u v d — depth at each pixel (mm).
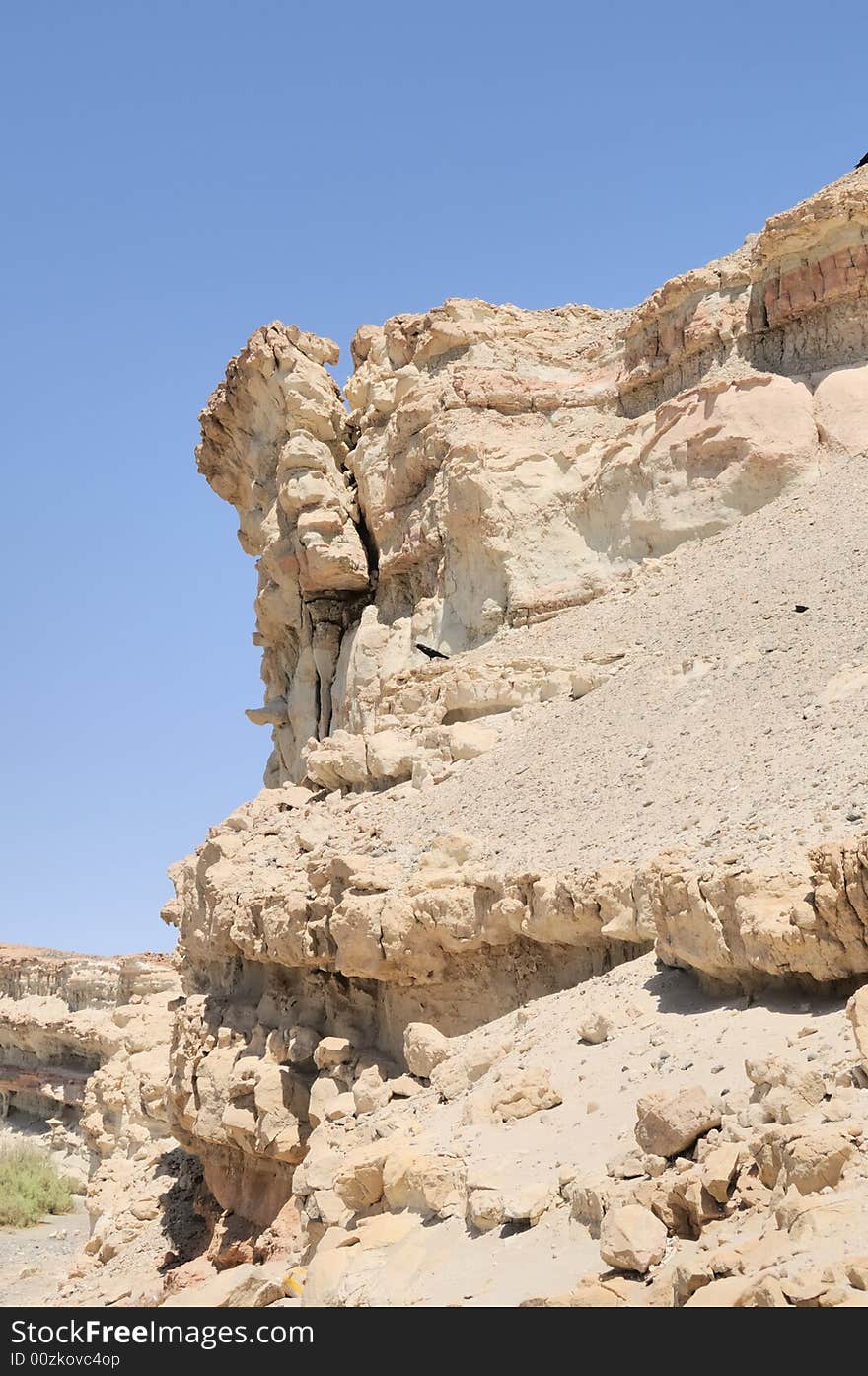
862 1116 7969
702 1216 7855
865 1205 7035
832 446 25781
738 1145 8227
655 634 22891
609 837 15352
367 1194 11453
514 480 28797
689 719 18469
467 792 19938
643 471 27234
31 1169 41625
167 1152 29438
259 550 35688
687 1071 10281
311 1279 10086
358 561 32188
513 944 15922
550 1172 9734
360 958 17094
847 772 13352
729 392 26484
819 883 10320
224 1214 21594
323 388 33969
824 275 26719
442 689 24375
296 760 33594
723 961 11375
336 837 20812
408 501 31547
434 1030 15055
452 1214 10188
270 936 19734
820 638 18984
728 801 14477
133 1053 37031
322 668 32969
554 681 22891
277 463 35094
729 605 22312
